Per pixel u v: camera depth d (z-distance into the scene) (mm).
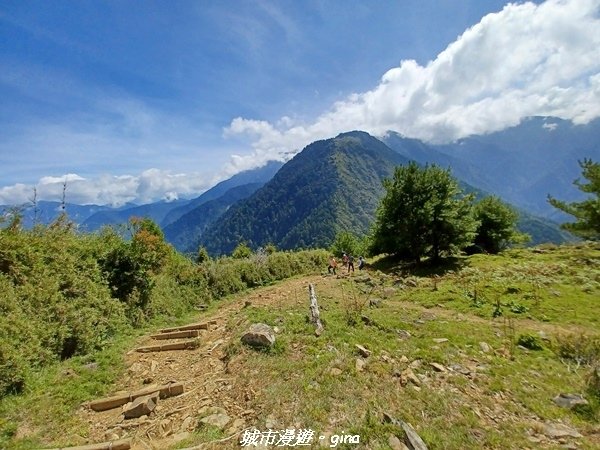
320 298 17469
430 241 30234
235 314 15195
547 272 23703
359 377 7855
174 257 27844
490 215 39219
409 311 15078
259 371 8367
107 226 19062
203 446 6000
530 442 6242
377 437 5961
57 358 10875
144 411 7609
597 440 6504
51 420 7605
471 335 11898
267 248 49531
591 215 29438
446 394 7535
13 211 13273
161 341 13055
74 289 13359
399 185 31234
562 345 10984
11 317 9773
